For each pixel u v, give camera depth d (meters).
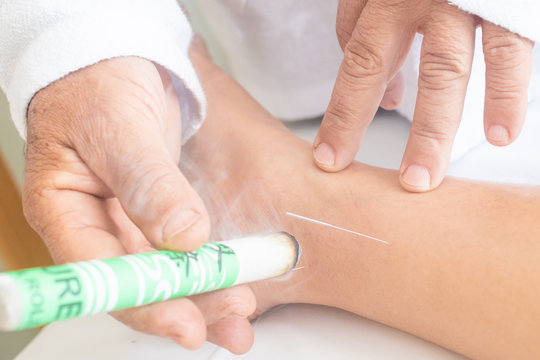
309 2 0.59
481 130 0.53
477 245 0.41
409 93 0.57
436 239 0.43
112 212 0.41
